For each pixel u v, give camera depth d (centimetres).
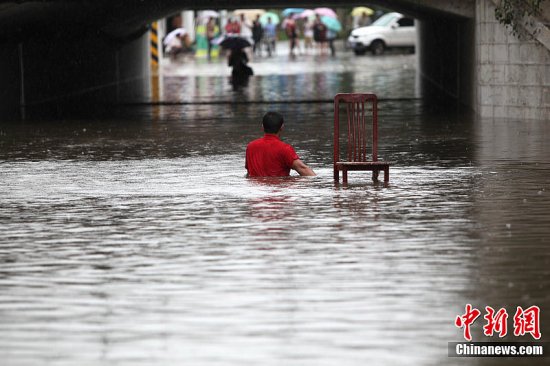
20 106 6475
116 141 4253
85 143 4184
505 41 5100
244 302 1714
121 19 7925
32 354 1480
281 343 1510
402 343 1507
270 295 1752
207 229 2302
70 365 1437
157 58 11362
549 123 4728
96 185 2980
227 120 5231
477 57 5475
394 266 1939
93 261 2016
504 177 3014
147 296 1758
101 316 1648
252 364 1430
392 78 8756
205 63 11875
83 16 6975
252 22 13588
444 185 2869
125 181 3052
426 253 2039
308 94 7075
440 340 1521
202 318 1631
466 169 3195
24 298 1758
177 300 1731
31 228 2348
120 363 1441
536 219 2366
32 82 6706
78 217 2477
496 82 5209
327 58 12362
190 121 5200
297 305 1691
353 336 1537
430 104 6159
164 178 3100
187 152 3803
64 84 7412
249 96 6981
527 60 4944
